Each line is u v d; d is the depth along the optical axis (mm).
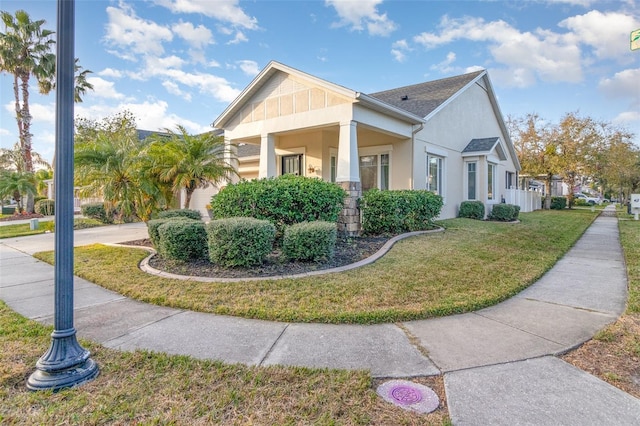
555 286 5469
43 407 2424
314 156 13242
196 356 3182
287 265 6254
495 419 2311
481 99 17109
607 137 24875
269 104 11172
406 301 4508
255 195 7398
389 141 12422
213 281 5430
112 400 2496
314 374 2846
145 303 4715
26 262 7848
